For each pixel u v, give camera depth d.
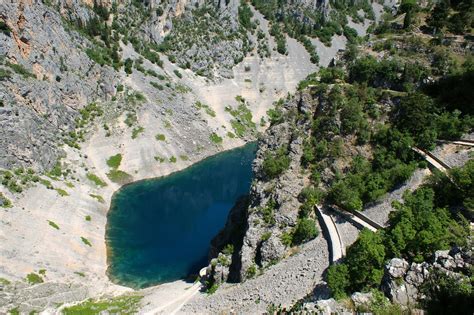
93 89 160.12
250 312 67.19
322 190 79.25
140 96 168.50
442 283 49.25
